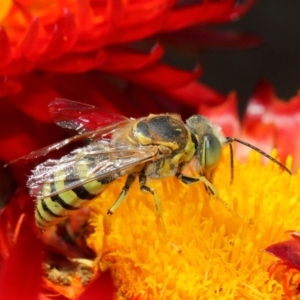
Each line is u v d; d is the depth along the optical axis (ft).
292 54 0.50
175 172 0.32
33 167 0.33
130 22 0.32
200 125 0.32
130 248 0.32
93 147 0.31
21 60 0.31
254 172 0.33
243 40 0.37
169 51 0.39
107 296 0.30
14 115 0.33
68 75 0.34
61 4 0.32
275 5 0.50
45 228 0.32
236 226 0.32
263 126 0.37
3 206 0.33
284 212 0.32
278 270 0.31
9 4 0.32
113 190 0.33
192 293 0.31
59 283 0.32
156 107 0.36
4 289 0.30
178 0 0.37
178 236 0.32
